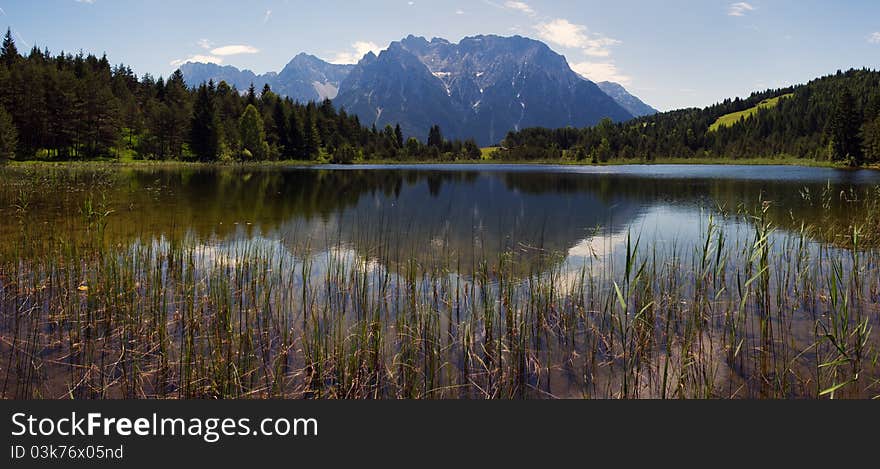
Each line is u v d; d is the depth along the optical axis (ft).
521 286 36.78
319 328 27.45
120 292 32.48
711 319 30.42
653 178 193.67
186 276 37.09
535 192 128.06
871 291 35.04
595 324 29.53
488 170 290.76
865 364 24.16
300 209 86.58
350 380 22.04
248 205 90.02
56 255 41.83
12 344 25.59
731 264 43.21
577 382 22.89
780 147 481.46
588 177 203.82
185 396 21.33
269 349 25.55
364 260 45.32
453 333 27.84
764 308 31.99
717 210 86.38
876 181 162.71
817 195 112.47
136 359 23.62
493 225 69.87
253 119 366.02
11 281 34.91
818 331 28.50
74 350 25.13
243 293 33.60
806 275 36.27
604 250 51.29
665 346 26.76
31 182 113.19
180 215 73.31
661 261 45.14
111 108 298.56
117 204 84.02
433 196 115.96
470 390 22.08
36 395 20.99
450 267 43.27
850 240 52.70
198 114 331.16
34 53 418.92
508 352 25.59
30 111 262.67
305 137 430.61
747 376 23.26
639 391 22.07
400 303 32.73
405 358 24.52
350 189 135.03
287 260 44.96
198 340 26.40
